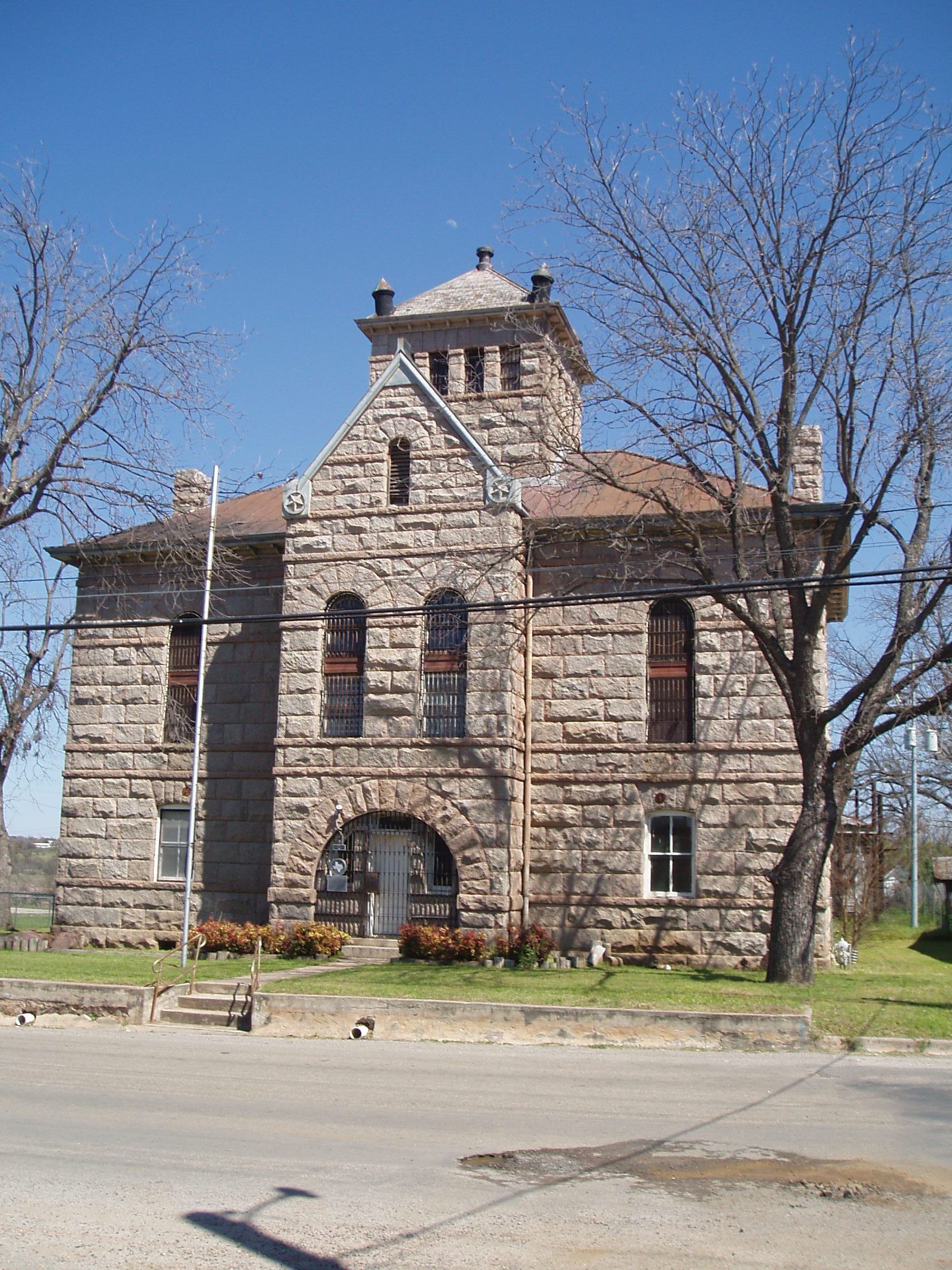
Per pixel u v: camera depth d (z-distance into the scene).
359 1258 8.19
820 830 21.94
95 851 31.19
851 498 21.25
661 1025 17.95
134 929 30.59
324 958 25.94
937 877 48.31
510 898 26.11
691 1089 14.40
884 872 52.44
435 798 26.58
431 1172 10.45
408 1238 8.60
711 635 27.17
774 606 22.78
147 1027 20.39
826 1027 17.80
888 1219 9.16
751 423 22.22
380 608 27.73
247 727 30.42
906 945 40.81
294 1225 8.87
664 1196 9.75
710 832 26.55
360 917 27.05
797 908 21.91
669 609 27.77
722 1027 17.72
